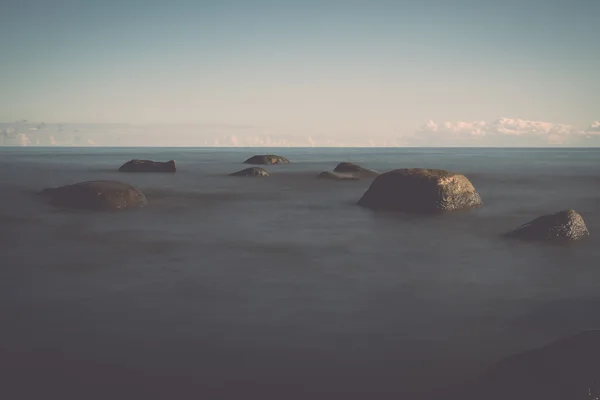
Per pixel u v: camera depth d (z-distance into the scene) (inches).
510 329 233.9
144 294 286.8
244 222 578.6
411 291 295.6
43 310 257.8
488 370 181.8
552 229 456.1
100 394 174.7
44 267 352.8
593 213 648.4
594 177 1378.0
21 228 521.7
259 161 2079.2
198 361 200.2
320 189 992.2
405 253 407.2
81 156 3533.5
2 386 179.0
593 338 167.9
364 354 206.8
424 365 197.0
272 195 885.2
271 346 214.4
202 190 967.6
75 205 669.9
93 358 202.1
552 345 171.9
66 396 173.0
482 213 634.8
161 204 743.7
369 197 717.3
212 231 515.8
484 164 2288.4
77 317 247.9
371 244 446.3
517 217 609.9
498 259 381.7
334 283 313.4
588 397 147.5
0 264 361.1
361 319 247.0
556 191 972.6
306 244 446.9
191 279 321.7
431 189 645.3
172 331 230.5
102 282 312.7
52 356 203.5
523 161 2716.5
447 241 459.8
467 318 248.5
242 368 194.5
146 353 207.0
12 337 222.1
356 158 3307.1
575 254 397.1
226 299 278.7
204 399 172.4
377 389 179.2
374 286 306.3
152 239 467.8
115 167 1836.9
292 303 271.9
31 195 824.9
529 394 154.6
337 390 178.4
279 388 179.8
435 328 235.1
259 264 366.6
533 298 281.3
